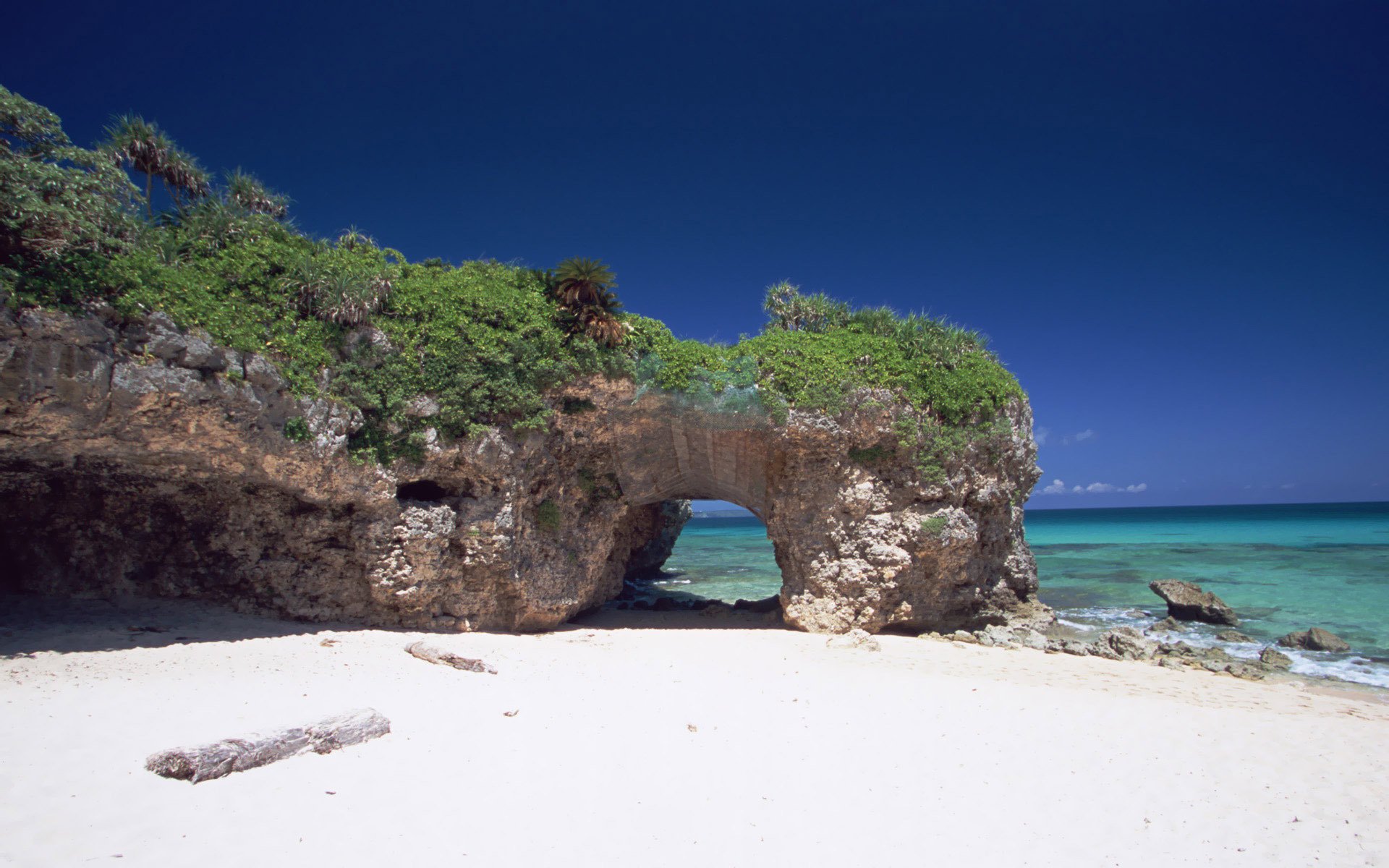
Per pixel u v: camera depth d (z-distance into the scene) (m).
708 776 9.35
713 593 37.41
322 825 7.08
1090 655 21.09
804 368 22.11
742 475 24.80
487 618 20.12
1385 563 44.38
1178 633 25.86
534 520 21.33
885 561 22.56
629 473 23.45
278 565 17.52
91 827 6.50
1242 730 12.47
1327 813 9.04
